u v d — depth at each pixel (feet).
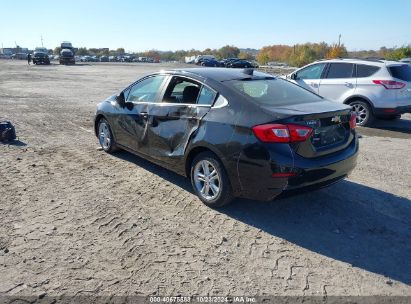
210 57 193.98
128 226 13.37
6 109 38.55
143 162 20.62
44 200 15.38
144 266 11.01
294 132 12.35
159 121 16.83
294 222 13.93
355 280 10.61
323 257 11.71
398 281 10.62
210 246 12.20
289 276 10.72
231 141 13.35
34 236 12.51
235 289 10.11
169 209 14.83
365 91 31.32
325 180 13.38
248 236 12.88
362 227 13.64
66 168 19.48
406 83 30.14
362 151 24.06
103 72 118.83
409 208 15.26
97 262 11.14
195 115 14.97
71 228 13.12
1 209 14.42
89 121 32.76
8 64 179.11
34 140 25.31
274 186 12.64
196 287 10.14
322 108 13.64
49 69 133.49
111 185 17.21
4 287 9.93
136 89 19.29
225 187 14.02
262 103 13.57
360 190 17.03
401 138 28.12
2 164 19.84
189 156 15.48
